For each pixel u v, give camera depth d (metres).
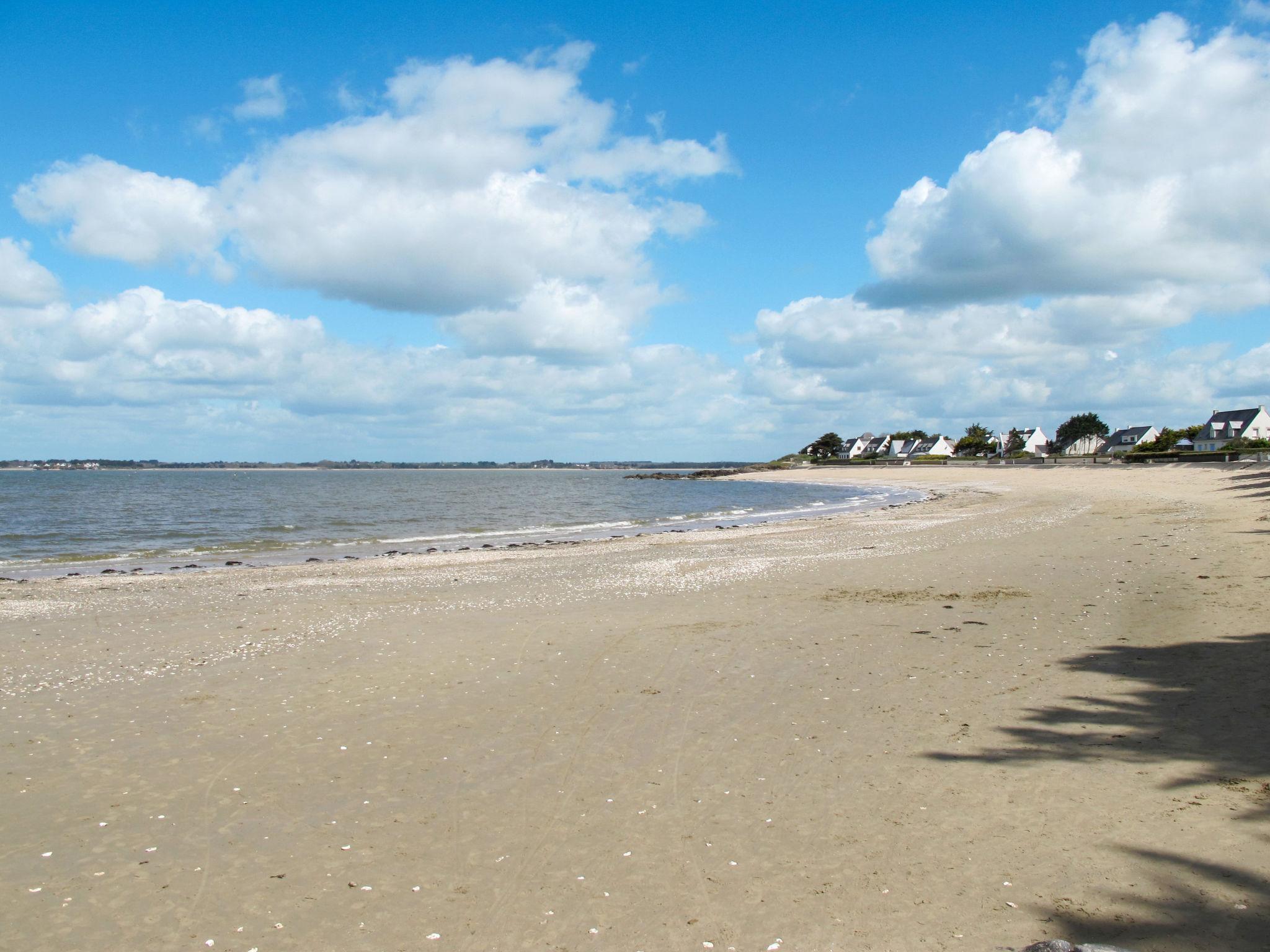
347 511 60.09
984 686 9.00
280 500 78.06
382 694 9.59
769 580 17.83
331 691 9.74
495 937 4.56
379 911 4.87
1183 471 67.19
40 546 34.12
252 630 13.63
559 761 7.29
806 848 5.46
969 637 11.48
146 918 4.84
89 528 44.00
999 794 6.15
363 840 5.82
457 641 12.35
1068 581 15.61
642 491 104.12
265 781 6.98
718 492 94.62
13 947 4.55
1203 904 4.53
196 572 23.44
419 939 4.56
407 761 7.39
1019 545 22.52
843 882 5.00
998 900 4.70
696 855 5.45
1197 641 10.21
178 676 10.60
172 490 107.94
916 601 14.42
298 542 35.25
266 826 6.09
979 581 16.33
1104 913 4.49
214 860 5.56
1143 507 34.06
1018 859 5.16
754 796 6.36
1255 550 17.44
